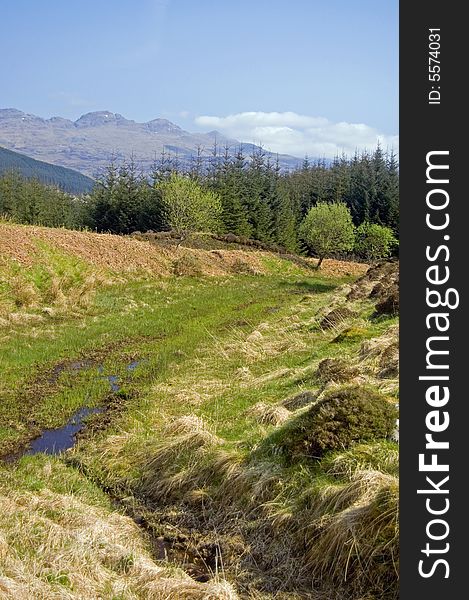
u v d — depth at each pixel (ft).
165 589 21.65
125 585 21.93
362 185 264.11
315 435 29.43
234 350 60.64
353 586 22.44
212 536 27.37
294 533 25.43
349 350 50.08
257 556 25.36
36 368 55.36
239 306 97.30
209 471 31.45
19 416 43.57
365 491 24.43
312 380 42.39
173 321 80.02
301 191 291.79
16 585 18.98
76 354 61.05
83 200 271.69
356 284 104.06
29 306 75.87
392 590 21.70
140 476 33.58
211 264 141.18
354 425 29.19
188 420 37.50
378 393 33.27
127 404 46.16
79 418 43.98
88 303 83.10
